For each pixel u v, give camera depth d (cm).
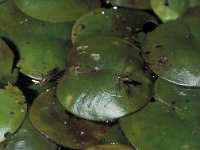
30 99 32
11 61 32
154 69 31
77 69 31
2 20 34
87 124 31
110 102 30
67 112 31
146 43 32
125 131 30
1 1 35
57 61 33
